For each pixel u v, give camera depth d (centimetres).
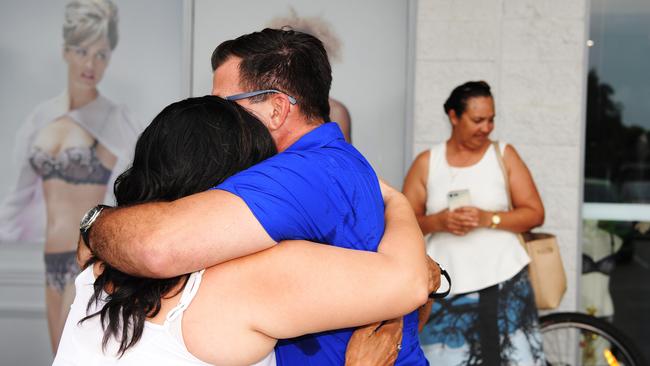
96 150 408
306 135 141
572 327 348
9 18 403
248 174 122
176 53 405
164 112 130
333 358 134
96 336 123
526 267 314
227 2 400
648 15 392
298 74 145
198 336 116
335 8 397
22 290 412
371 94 399
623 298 403
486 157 317
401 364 142
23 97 407
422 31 385
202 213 114
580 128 384
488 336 307
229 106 132
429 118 388
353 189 132
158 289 119
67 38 404
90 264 134
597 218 402
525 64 383
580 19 380
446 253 313
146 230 112
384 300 120
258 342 119
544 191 388
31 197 409
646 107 395
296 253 118
